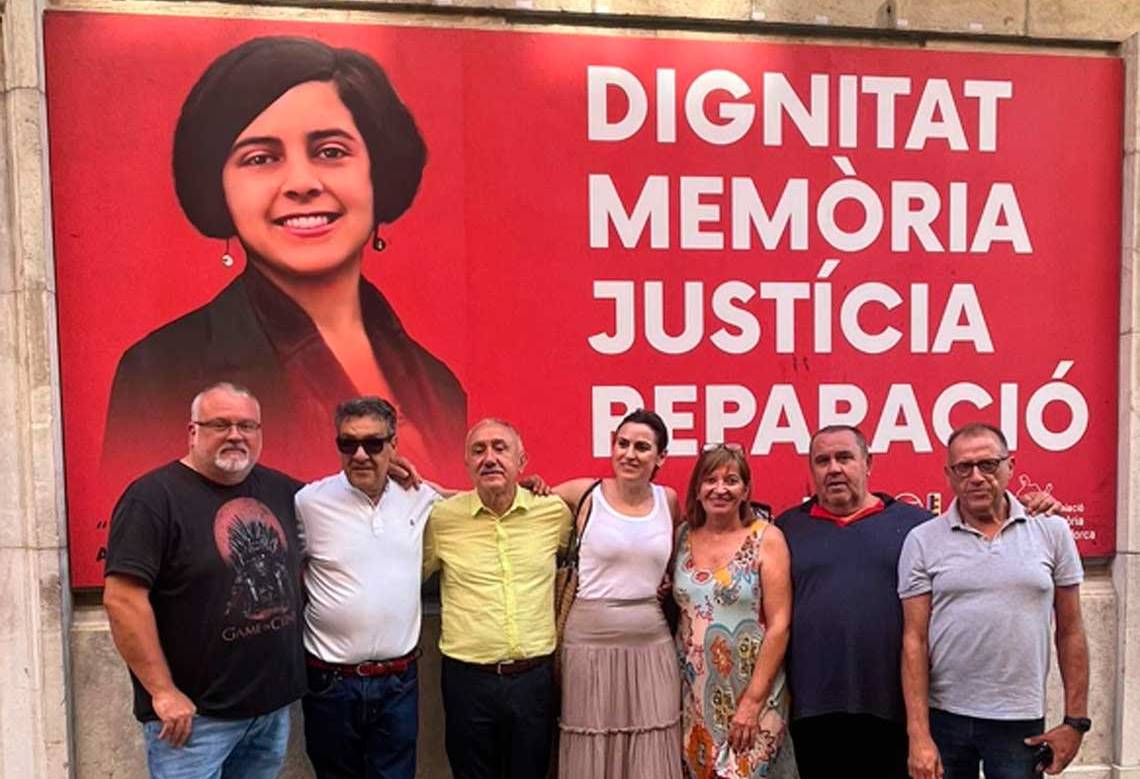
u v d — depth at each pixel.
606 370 3.64
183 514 2.61
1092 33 3.87
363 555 2.92
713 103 3.67
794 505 3.75
